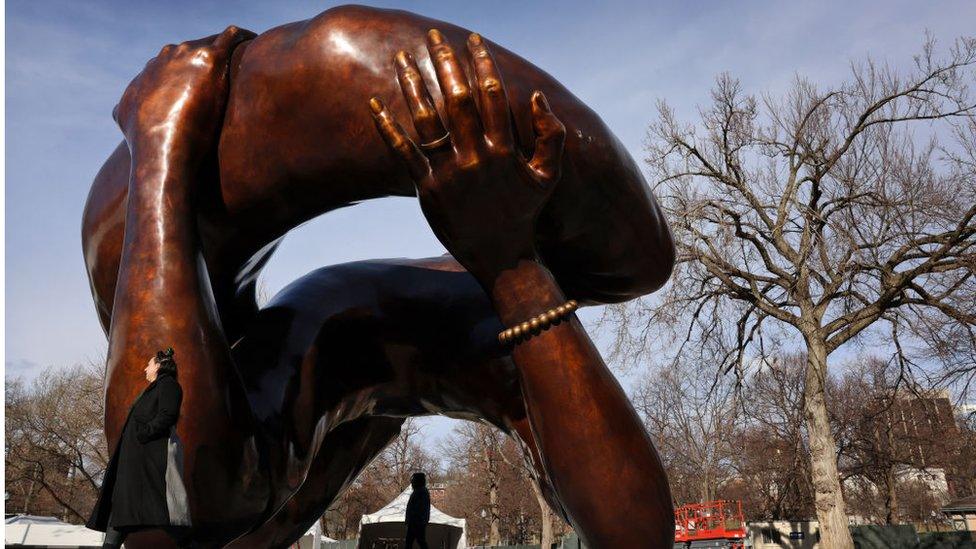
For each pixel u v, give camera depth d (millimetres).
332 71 3602
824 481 20266
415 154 3369
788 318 21188
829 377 34031
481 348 4367
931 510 44688
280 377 3916
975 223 18859
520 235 3559
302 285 4410
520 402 4348
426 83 3469
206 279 3615
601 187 3812
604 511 3492
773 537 32875
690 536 27312
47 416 25016
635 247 4137
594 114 3863
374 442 5059
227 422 3348
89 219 4129
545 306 3592
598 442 3467
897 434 31641
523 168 3369
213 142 3814
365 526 13336
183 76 3791
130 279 3402
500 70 3623
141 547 3408
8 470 24797
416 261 4746
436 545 13797
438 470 52375
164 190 3572
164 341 3277
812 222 20625
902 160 18953
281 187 3842
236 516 3547
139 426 2908
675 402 41188
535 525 52719
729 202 21344
